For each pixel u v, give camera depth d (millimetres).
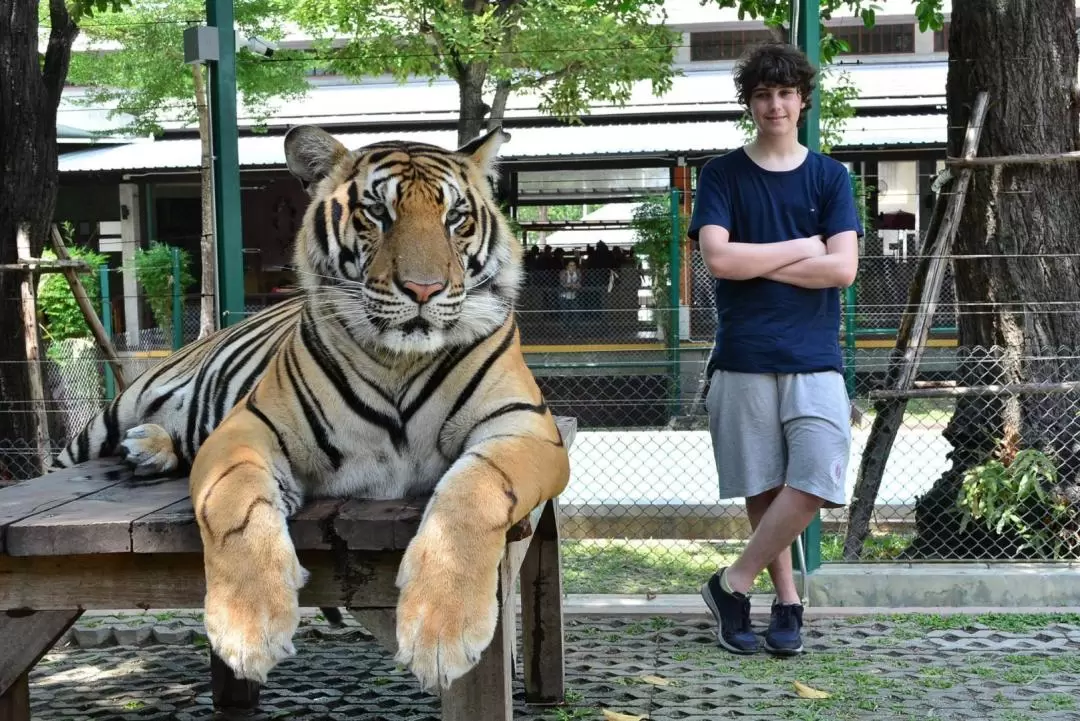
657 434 9672
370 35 13805
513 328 3043
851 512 5727
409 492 2924
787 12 8938
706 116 15109
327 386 2822
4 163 7473
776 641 4414
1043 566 5176
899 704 3830
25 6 7535
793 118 4258
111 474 3383
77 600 2697
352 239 2857
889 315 6617
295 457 2836
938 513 5875
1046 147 5629
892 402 5629
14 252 7520
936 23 9797
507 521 2414
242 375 3625
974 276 5840
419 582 2281
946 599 5039
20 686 2836
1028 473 5492
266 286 11664
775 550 4309
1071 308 5688
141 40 15000
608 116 15234
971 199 5797
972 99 5742
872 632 4719
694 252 11273
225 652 2271
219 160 5059
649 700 3918
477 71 13273
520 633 4953
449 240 2852
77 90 18594
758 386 4266
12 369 7277
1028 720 3646
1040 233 5691
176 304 11695
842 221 4230
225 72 5031
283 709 3963
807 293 4234
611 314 11117
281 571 2342
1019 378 5691
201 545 2537
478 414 2852
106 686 4273
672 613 4992
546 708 3871
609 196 13688
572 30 12922
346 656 4613
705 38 18531
